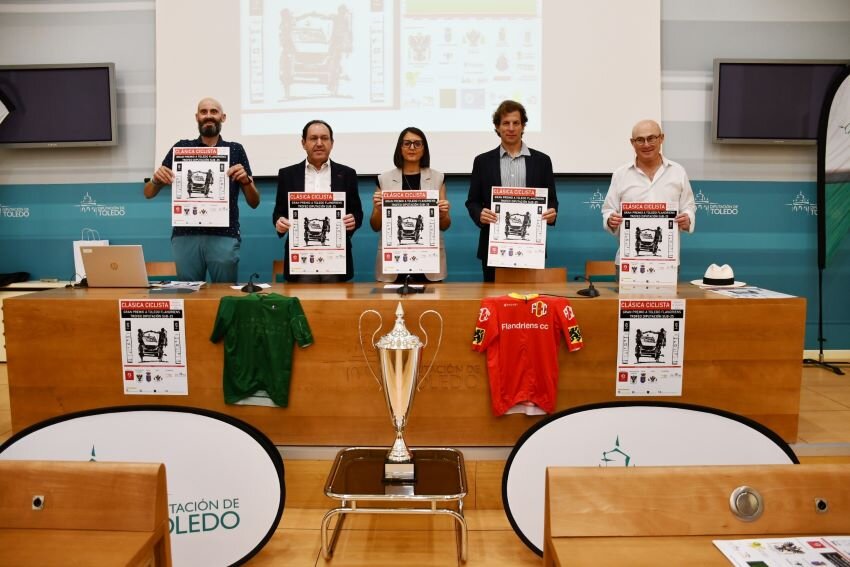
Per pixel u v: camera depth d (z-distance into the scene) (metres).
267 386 2.37
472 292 2.57
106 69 4.07
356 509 1.92
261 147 4.14
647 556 1.00
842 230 4.01
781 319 2.36
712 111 4.04
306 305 2.36
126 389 2.42
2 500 1.11
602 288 2.66
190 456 1.81
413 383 2.05
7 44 4.20
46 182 4.27
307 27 4.08
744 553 1.00
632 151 4.07
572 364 2.38
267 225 4.23
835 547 1.01
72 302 2.39
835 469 1.09
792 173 4.17
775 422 2.41
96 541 1.06
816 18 4.10
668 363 2.37
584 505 1.07
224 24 4.07
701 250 4.22
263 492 1.84
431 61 4.09
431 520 2.25
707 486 1.08
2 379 3.56
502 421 2.39
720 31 4.10
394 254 2.67
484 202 3.23
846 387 3.36
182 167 2.82
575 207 4.19
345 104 4.12
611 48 4.03
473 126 4.11
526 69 4.07
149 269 3.31
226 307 2.33
